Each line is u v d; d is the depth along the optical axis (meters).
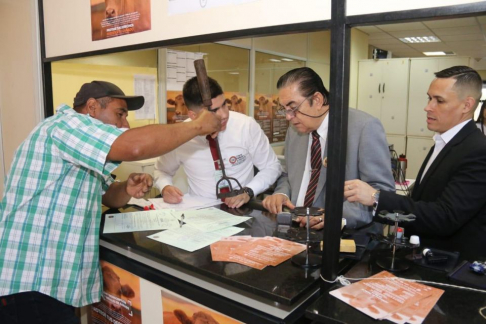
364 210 1.39
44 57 1.92
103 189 1.58
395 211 1.08
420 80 5.27
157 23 1.37
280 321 0.92
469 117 1.47
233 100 3.67
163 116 2.94
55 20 1.82
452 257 1.10
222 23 1.17
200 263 1.07
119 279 1.36
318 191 1.57
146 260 1.26
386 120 5.59
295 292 0.89
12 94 2.19
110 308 1.43
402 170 3.41
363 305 0.83
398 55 8.08
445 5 0.76
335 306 0.83
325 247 0.95
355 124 1.46
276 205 1.58
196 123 1.22
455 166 1.33
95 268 1.35
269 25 1.05
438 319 0.78
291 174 1.78
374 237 1.22
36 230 1.21
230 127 1.88
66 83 2.25
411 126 5.41
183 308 1.14
